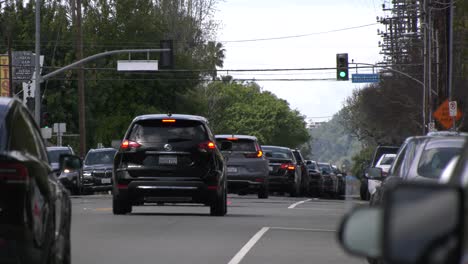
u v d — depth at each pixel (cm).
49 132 11675
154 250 3341
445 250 859
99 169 9881
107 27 18750
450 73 9931
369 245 905
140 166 4912
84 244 3528
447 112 9106
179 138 4922
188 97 18938
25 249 1975
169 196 4922
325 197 12619
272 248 3459
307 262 3052
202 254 3234
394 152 8925
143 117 5003
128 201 5019
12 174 1969
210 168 4912
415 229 865
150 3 19125
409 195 871
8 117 2059
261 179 7869
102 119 18425
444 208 866
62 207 2262
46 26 18625
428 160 2756
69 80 18250
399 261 861
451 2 10044
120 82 18512
